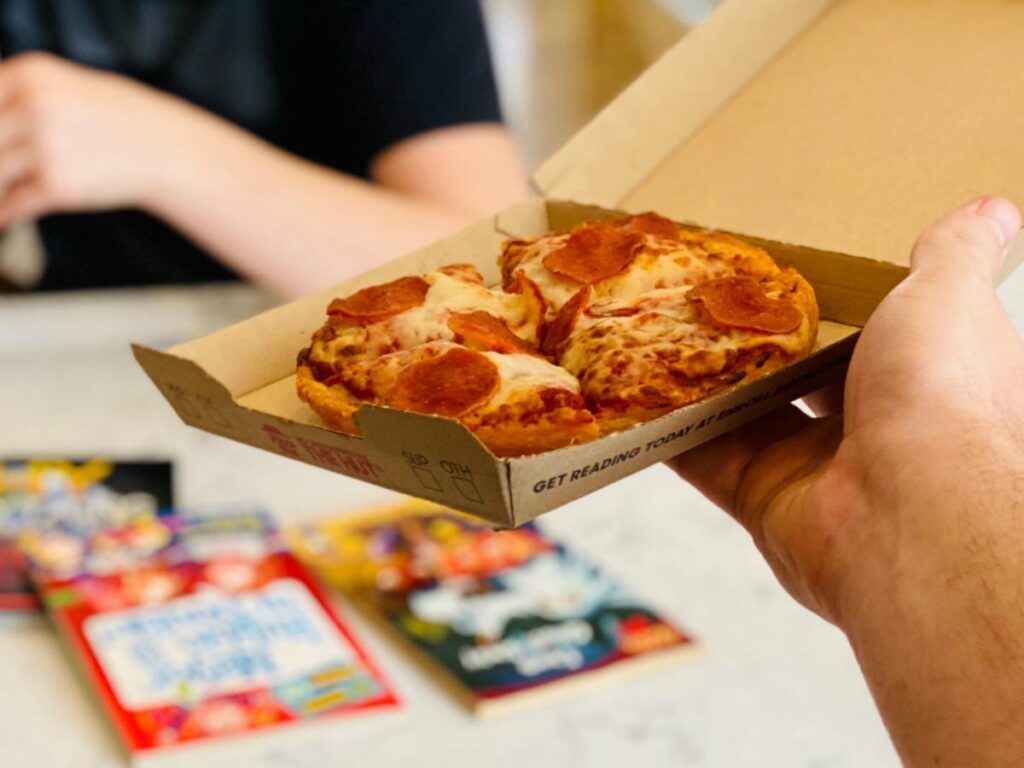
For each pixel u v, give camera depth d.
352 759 0.78
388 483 0.53
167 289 1.43
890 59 0.69
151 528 0.95
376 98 1.34
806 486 0.53
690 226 0.68
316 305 0.64
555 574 0.91
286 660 0.83
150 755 0.76
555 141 2.22
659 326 0.57
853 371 0.53
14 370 1.20
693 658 0.85
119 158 1.22
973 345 0.51
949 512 0.48
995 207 0.55
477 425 0.53
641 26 2.12
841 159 0.67
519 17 2.19
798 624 0.89
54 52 1.41
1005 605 0.46
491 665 0.83
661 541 0.97
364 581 0.90
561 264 0.61
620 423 0.56
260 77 1.42
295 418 0.60
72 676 0.83
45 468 1.02
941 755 0.45
